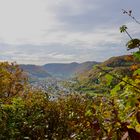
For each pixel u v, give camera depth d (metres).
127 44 2.43
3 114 11.95
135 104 2.36
